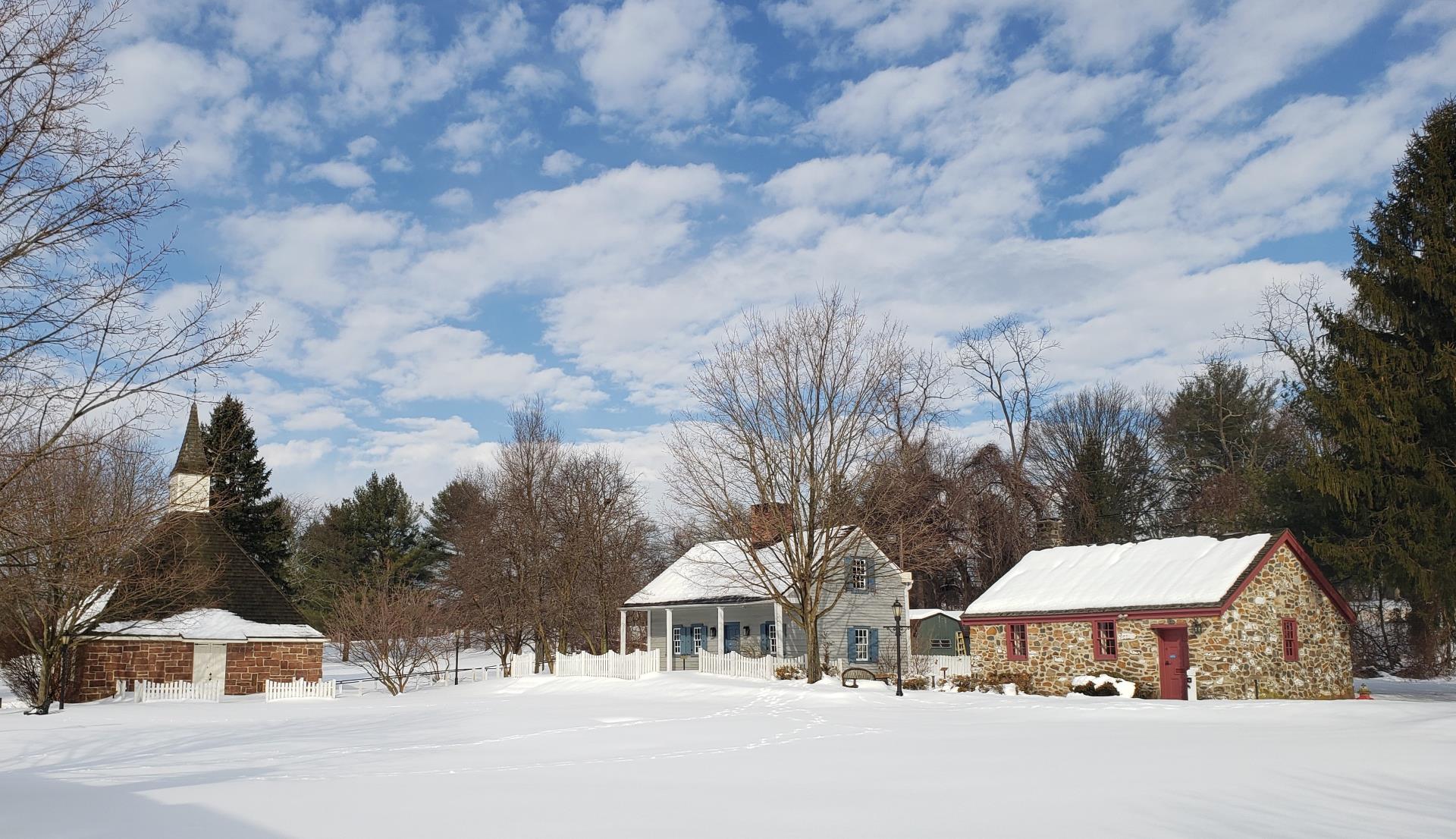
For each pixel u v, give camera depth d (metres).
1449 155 33.88
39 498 15.18
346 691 45.94
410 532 80.50
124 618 38.50
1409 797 12.21
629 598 51.62
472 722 25.86
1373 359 34.34
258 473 63.97
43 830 10.69
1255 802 11.88
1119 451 67.31
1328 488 34.19
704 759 17.11
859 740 20.11
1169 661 32.34
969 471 56.84
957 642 48.81
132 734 23.94
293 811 11.81
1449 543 32.72
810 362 38.19
